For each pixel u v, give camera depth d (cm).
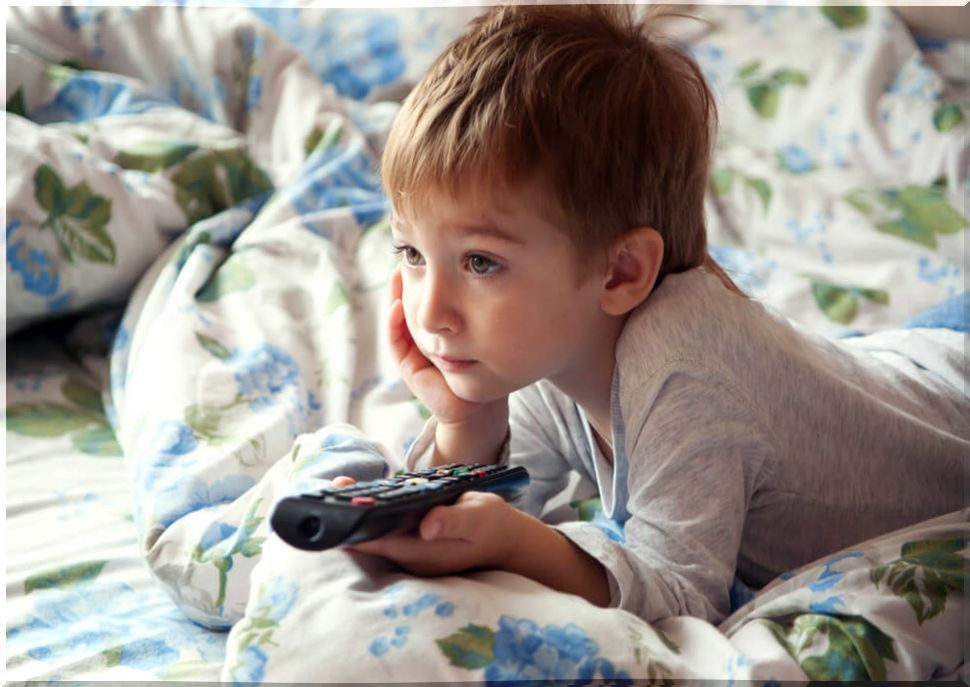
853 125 173
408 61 192
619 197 79
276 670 62
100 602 86
